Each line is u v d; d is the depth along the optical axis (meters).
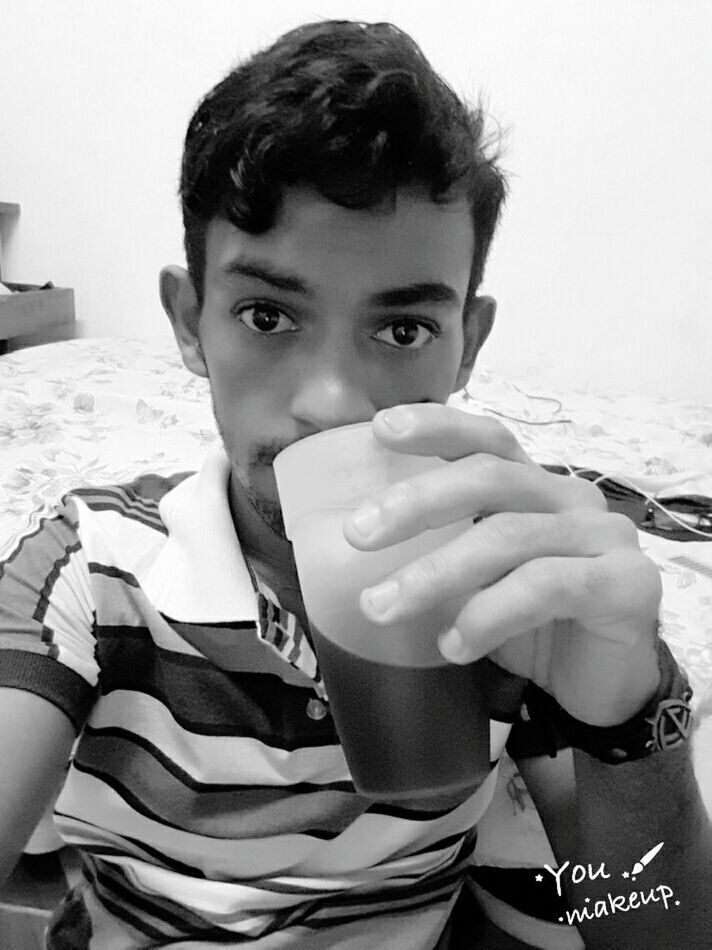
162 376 1.48
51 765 0.46
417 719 0.35
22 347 1.91
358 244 0.37
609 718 0.44
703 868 0.49
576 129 1.66
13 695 0.45
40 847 0.66
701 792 0.56
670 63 1.59
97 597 0.50
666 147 1.64
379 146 0.37
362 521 0.31
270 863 0.51
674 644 0.72
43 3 1.75
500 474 0.34
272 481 0.42
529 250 1.75
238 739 0.50
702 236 1.68
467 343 0.53
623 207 1.69
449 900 0.57
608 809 0.47
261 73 0.42
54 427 1.16
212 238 0.42
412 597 0.31
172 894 0.52
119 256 1.89
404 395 0.41
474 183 0.42
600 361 1.80
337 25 0.46
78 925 0.55
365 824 0.51
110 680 0.51
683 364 1.77
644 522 1.04
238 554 0.51
